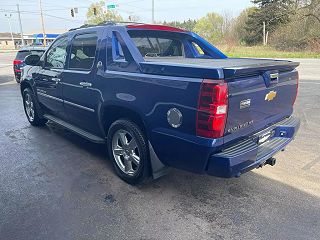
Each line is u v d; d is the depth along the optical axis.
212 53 5.18
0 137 5.70
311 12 36.44
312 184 3.80
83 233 2.89
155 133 3.23
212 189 3.71
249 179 3.95
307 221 3.06
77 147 5.15
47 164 4.45
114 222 3.06
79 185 3.81
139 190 3.68
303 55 29.44
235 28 53.62
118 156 3.92
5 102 9.17
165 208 3.30
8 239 2.81
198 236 2.85
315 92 9.69
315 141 5.29
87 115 4.34
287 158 4.60
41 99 5.71
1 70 21.16
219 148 2.85
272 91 3.35
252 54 32.44
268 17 45.16
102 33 3.99
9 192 3.64
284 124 3.79
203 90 2.71
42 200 3.46
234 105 2.80
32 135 5.81
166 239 2.81
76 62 4.45
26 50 13.13
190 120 2.84
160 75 3.11
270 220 3.08
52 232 2.91
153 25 4.40
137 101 3.35
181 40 5.10
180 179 3.96
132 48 3.58
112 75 3.66
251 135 3.26
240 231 2.91
